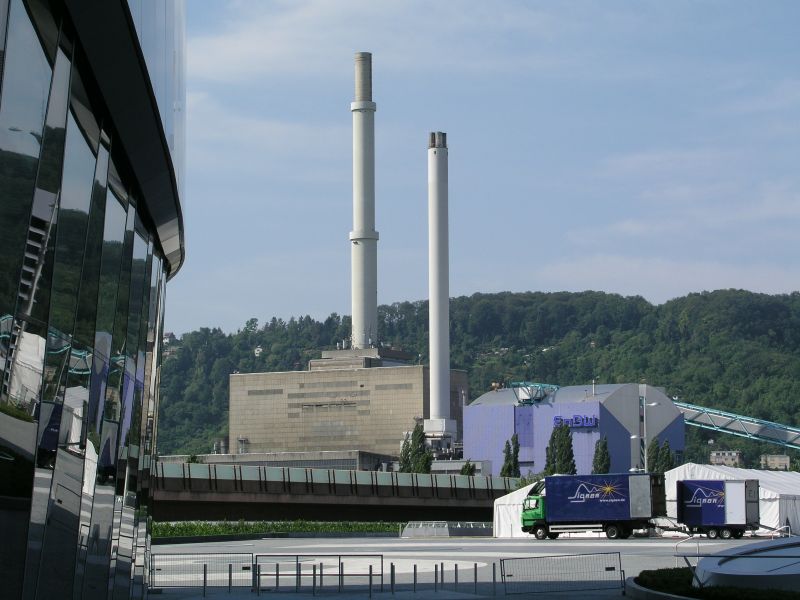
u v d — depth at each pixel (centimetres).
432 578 4916
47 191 1889
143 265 3117
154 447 3819
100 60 2091
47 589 2067
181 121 3228
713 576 3469
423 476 11244
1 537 1786
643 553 6122
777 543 4012
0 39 1593
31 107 1767
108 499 2680
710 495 7744
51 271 1950
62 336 2069
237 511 9850
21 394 1847
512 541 8194
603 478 8012
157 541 8356
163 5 2592
